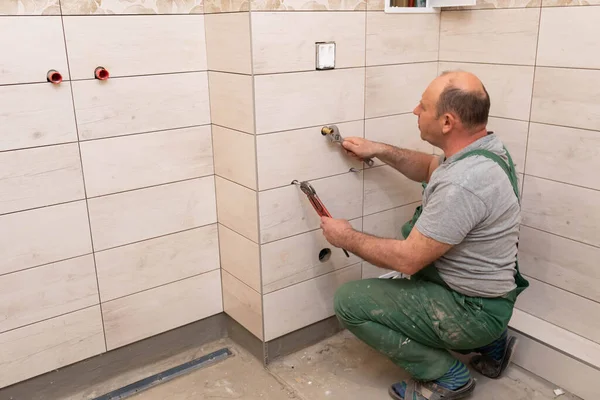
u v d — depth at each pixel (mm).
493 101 2086
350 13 1902
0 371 1792
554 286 2021
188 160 2012
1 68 1582
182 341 2205
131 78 1815
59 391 1943
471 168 1562
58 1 1630
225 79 1878
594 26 1724
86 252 1866
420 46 2156
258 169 1836
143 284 2027
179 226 2057
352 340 2260
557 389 1937
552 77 1871
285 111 1840
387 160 2031
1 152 1637
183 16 1868
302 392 1964
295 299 2096
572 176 1882
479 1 2041
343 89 1966
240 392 1973
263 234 1918
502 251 1664
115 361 2047
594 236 1856
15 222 1707
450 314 1707
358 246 1737
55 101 1691
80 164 1783
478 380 2008
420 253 1594
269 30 1727
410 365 1839
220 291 2248
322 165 1997
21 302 1776
